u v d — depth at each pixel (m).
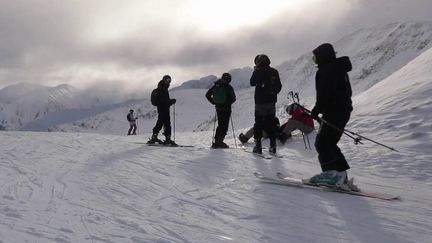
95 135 17.39
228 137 17.02
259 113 10.60
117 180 6.77
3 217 4.42
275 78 10.41
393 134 11.43
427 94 13.16
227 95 11.82
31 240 3.74
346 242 4.09
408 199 6.09
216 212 5.00
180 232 4.20
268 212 5.04
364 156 10.05
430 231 4.50
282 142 13.03
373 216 4.98
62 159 8.91
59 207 4.96
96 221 4.44
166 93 12.79
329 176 6.20
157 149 11.20
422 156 9.48
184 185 6.51
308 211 5.12
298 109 13.05
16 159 8.71
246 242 3.98
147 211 4.96
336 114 6.13
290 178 6.96
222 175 7.43
